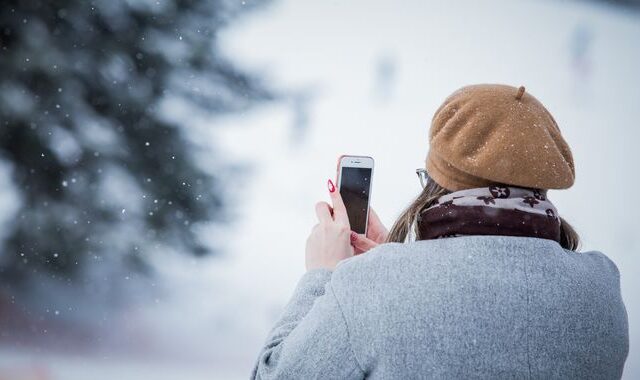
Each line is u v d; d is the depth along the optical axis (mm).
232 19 11438
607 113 16344
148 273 8750
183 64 10312
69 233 8516
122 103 9516
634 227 10383
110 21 9609
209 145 10336
